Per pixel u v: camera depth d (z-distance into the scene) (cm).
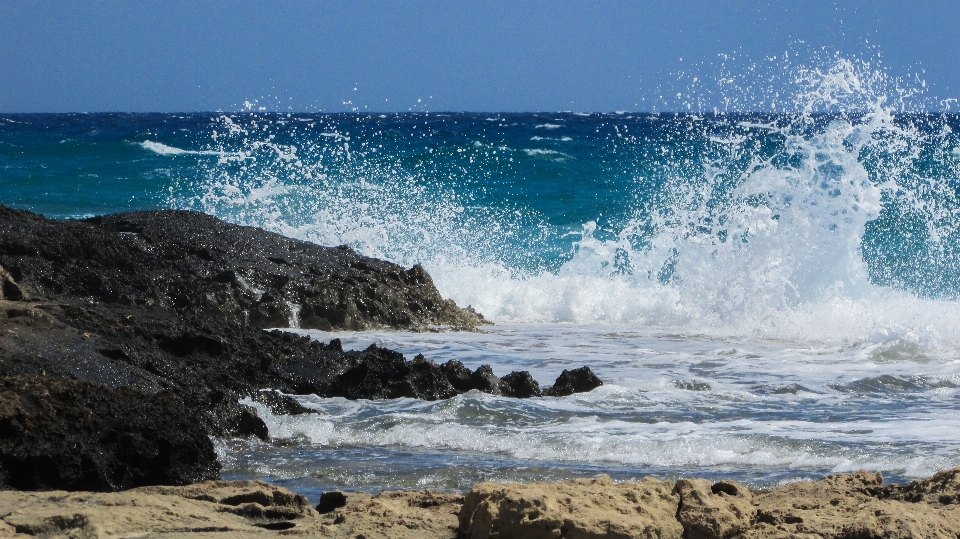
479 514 1534
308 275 4525
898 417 2719
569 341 4200
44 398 2067
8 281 2872
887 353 3800
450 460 2317
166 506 1694
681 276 4966
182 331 2911
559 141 13712
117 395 2178
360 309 4462
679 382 3169
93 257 4162
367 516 1691
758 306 4731
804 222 4897
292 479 2170
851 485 1797
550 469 2212
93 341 2628
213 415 2522
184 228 4628
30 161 11488
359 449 2455
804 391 3114
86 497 1736
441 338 4231
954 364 3594
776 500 1728
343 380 3019
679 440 2411
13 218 4331
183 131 17450
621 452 2356
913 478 2111
